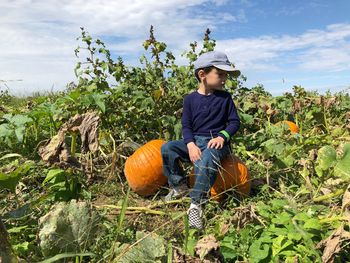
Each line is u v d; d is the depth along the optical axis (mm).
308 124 2473
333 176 1300
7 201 1425
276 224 1115
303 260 966
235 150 1931
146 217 1386
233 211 1271
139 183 1585
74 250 940
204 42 2439
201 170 1361
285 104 2576
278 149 1783
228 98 1505
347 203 1052
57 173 1363
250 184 1480
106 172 1809
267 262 999
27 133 2039
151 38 2355
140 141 2096
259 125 2279
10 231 1082
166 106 2205
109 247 1065
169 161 1500
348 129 1993
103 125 2035
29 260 951
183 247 1049
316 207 1202
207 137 1483
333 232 952
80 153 1825
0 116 2330
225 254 1022
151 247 929
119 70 2248
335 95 2904
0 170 1652
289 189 1455
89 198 1435
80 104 2023
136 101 2084
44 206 1334
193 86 2301
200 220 1228
